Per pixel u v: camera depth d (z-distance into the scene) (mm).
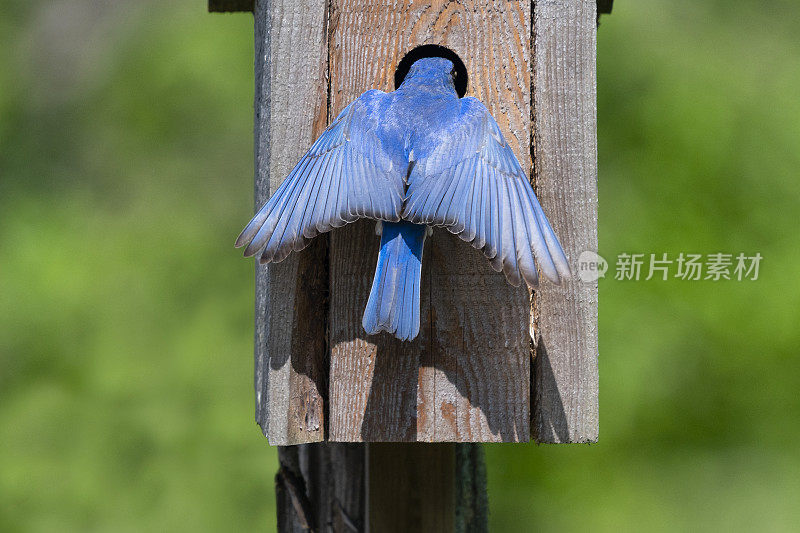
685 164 12875
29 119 15953
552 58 6543
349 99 6598
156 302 14375
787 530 12406
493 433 6438
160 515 13039
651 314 12586
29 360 13977
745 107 13039
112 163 15461
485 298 6477
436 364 6457
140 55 15672
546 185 6500
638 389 12602
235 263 14680
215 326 14227
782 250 12570
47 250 14680
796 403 12539
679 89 13250
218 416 13578
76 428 13484
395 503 7539
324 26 6582
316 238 6523
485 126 6082
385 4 6629
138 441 13484
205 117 15242
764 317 12531
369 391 6445
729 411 12641
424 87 6277
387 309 5758
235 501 13148
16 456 13281
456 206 5789
